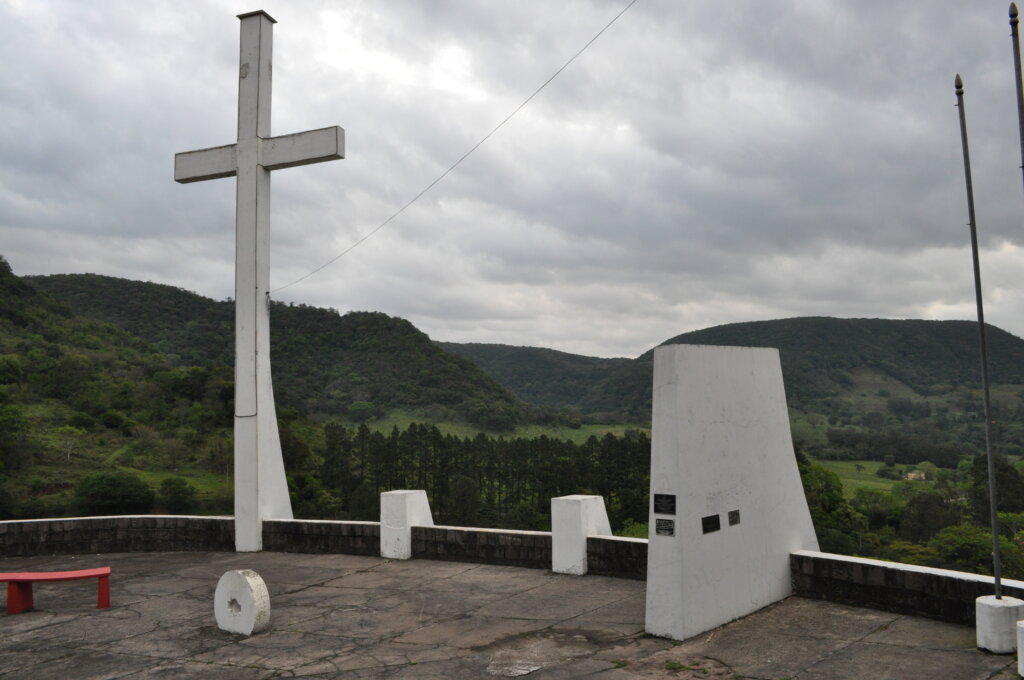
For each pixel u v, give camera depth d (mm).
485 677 5281
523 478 71812
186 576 9328
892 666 5195
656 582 6160
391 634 6496
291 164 10898
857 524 69562
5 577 7445
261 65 11070
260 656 5965
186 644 6375
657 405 6258
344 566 9625
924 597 6359
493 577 8664
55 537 11570
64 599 8164
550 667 5453
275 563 9961
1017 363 185375
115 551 11531
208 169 11219
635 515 63156
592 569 8586
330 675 5441
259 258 10977
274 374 114688
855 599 6828
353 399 111438
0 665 5926
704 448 6367
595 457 71500
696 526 6168
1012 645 5340
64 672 5707
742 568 6648
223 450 64250
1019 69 5082
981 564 49125
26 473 54094
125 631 6832
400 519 9930
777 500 7254
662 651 5746
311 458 67062
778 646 5770
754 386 7156
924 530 66875
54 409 66625
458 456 72125
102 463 58406
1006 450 120688
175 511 51500
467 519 61719
